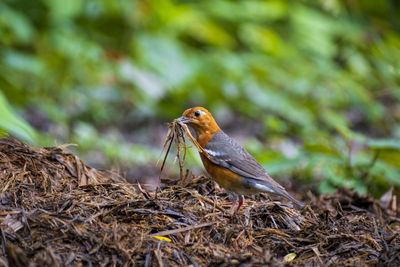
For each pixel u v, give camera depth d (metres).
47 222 5.64
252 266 5.23
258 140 14.88
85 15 16.70
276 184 7.54
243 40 19.27
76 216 5.84
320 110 16.80
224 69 16.84
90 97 16.19
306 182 10.51
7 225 5.52
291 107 16.41
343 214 7.41
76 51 15.88
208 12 18.48
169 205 6.66
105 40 17.25
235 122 17.05
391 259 5.69
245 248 5.97
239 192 7.69
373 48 14.36
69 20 16.33
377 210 8.23
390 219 7.84
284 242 6.18
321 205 8.26
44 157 7.20
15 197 6.14
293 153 13.62
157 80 15.66
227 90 16.53
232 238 6.11
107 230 5.71
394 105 17.55
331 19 19.45
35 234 5.45
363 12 20.00
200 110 8.20
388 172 9.66
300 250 6.03
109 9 16.56
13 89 14.20
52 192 6.60
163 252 5.54
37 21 16.47
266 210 7.05
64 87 16.00
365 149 11.45
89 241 5.45
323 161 9.66
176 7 17.69
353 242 6.17
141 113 16.33
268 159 11.29
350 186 9.01
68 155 7.41
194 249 5.73
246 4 18.48
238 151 7.90
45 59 15.95
